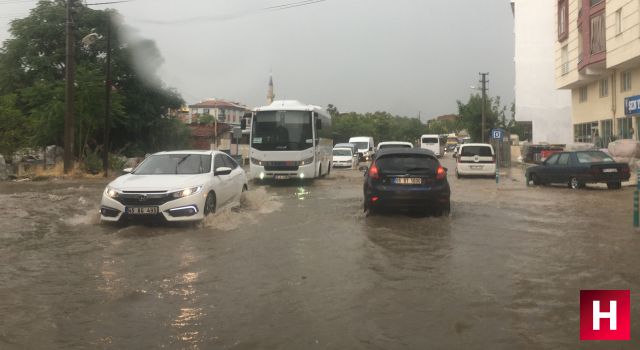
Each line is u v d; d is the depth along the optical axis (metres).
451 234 9.04
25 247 7.97
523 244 8.17
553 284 5.92
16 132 25.64
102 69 36.53
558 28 36.78
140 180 9.99
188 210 9.60
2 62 36.75
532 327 4.60
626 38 24.86
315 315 4.93
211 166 10.98
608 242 8.31
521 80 50.34
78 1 24.98
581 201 14.06
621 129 28.69
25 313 5.02
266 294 5.59
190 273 6.46
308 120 20.61
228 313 5.00
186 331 4.55
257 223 10.18
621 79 28.52
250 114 20.89
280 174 20.38
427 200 10.75
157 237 8.72
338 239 8.58
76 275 6.38
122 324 4.73
